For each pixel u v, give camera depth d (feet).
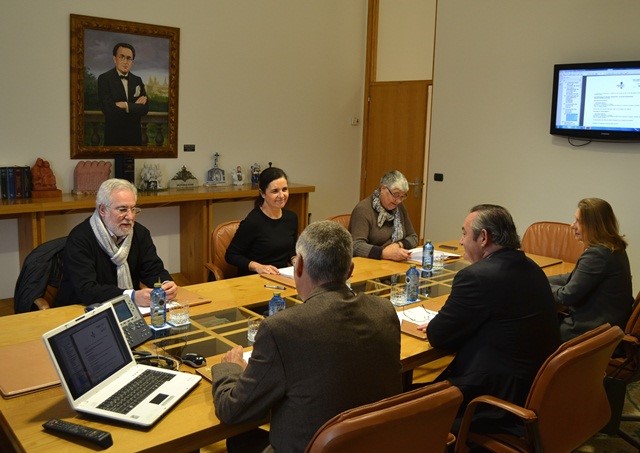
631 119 14.64
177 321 7.49
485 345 6.69
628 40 14.83
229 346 6.75
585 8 15.47
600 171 15.56
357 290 9.29
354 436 4.22
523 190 17.17
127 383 5.57
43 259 8.74
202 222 17.25
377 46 21.84
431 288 9.52
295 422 4.78
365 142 22.36
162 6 16.99
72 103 15.75
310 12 20.38
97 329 5.60
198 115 18.17
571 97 15.56
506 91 17.26
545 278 6.93
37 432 4.85
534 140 16.78
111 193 8.55
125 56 16.43
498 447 6.37
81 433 4.72
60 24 15.34
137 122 16.96
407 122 20.95
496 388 6.62
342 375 4.79
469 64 18.07
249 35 18.94
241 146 19.31
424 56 20.31
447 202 19.12
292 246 11.73
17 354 6.32
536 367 6.64
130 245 9.14
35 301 8.54
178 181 17.79
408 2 20.57
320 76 21.02
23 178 14.79
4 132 14.87
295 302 8.48
